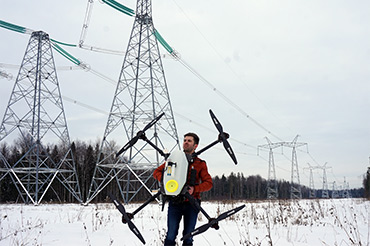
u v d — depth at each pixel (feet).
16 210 47.96
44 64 84.07
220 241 19.58
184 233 11.49
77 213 42.22
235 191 241.76
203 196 215.51
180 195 11.26
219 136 12.17
